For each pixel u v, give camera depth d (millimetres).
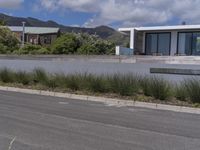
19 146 8445
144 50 38938
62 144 8727
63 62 26109
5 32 60250
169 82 18953
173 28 36781
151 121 12492
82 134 9938
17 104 15945
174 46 37344
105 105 16859
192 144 9102
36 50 56188
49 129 10484
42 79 23375
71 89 21281
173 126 11594
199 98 16672
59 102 17375
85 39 63594
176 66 20734
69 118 12531
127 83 19062
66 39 60344
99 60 27453
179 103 16875
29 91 22094
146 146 8773
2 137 9312
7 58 32125
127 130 10688
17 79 24672
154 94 17891
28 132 9984
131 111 15086
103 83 20016
